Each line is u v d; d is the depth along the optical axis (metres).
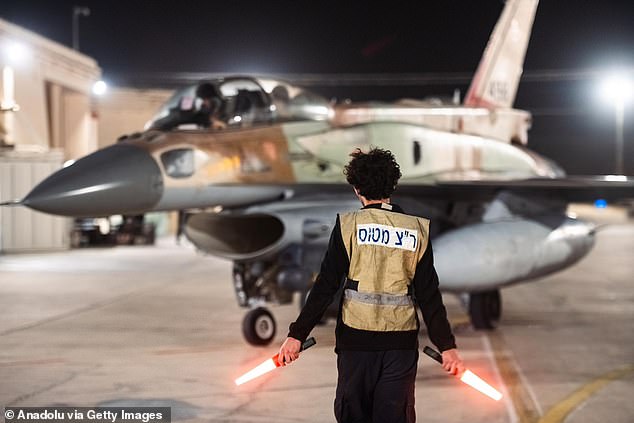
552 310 13.52
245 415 6.62
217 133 9.70
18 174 26.02
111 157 8.96
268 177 9.88
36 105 28.53
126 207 8.84
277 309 13.29
